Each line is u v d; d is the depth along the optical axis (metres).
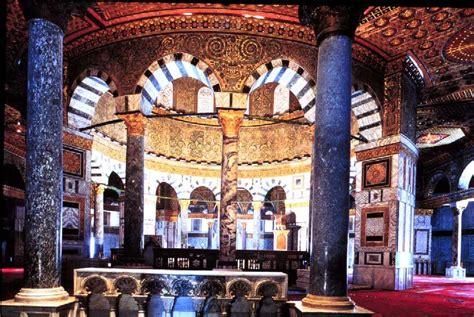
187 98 18.39
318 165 5.09
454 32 8.73
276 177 18.14
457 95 11.60
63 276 8.77
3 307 4.48
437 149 17.59
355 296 8.59
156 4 8.45
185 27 9.23
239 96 9.12
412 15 8.11
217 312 5.17
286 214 18.30
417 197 19.39
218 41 9.25
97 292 5.22
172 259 9.42
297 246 17.70
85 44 9.61
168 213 21.02
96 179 15.00
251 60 9.27
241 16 9.03
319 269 4.90
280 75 9.98
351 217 18.11
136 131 9.40
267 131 18.42
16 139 11.09
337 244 4.88
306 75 9.24
